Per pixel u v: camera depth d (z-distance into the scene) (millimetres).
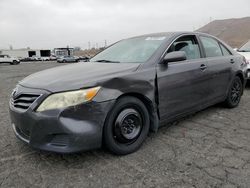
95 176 2611
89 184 2477
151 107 3250
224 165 2768
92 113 2672
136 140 3127
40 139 2658
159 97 3307
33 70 22297
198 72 3885
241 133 3711
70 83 2691
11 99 3086
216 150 3145
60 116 2561
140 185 2436
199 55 4105
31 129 2688
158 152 3113
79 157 3023
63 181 2541
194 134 3691
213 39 4664
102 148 3150
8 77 14625
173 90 3486
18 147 3355
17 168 2809
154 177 2562
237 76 5051
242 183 2420
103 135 2828
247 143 3348
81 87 2646
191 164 2805
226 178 2510
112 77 2855
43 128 2611
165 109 3416
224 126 4020
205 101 4160
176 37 3816
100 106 2711
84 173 2676
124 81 2930
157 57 3402
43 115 2590
